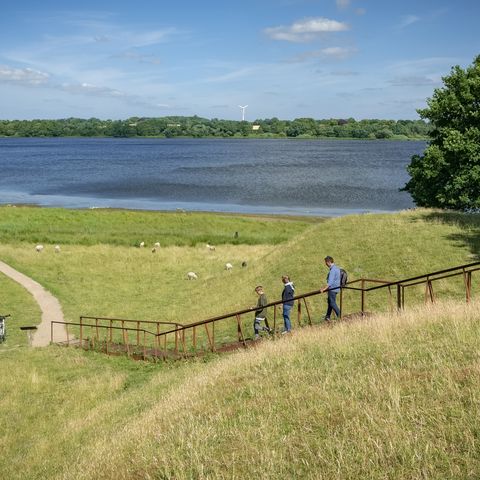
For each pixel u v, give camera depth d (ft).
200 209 272.72
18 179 443.32
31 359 76.48
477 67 127.54
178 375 58.18
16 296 114.21
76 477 35.19
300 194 328.08
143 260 144.56
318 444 27.81
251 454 28.35
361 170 485.97
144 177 446.19
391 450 25.57
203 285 113.80
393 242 94.94
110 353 76.48
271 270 99.91
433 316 47.26
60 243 164.76
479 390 29.30
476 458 24.11
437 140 133.08
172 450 31.48
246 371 44.39
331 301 59.21
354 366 38.86
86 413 54.24
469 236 92.58
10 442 50.14
